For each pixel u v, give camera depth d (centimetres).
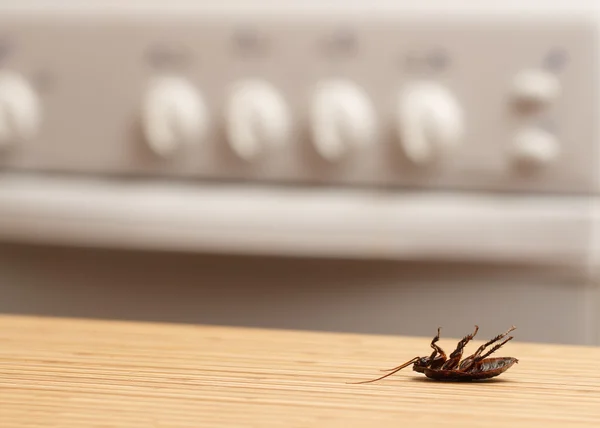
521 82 130
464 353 107
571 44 130
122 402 85
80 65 136
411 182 132
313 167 133
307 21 132
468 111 131
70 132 136
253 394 90
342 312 133
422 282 132
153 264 135
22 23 136
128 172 135
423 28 131
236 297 134
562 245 130
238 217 132
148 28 134
